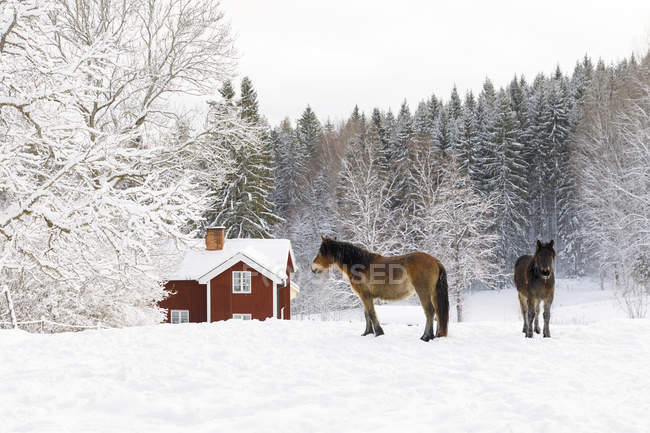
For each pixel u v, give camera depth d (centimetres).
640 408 483
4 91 1316
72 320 1797
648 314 2708
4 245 1290
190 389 592
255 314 2719
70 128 1309
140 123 2059
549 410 475
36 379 637
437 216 3447
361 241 3488
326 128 8656
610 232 3594
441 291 871
